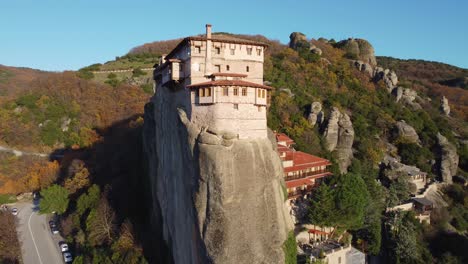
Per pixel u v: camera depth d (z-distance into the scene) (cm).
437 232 7738
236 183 4034
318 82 12912
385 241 6919
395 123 11875
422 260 6500
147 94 14262
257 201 4138
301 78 12812
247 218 4034
